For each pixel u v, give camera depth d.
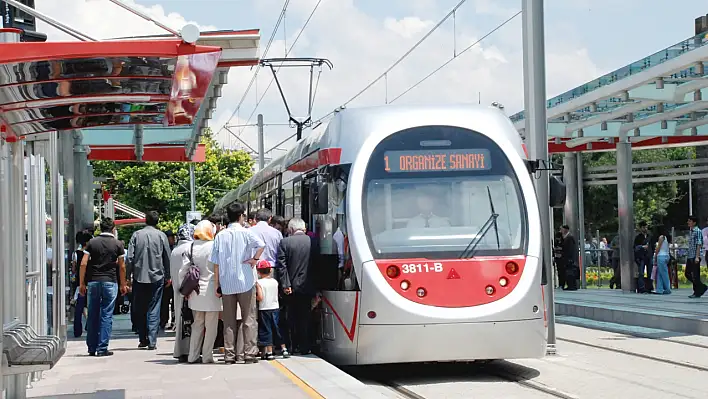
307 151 14.38
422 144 11.86
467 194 11.71
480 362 13.52
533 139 13.37
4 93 7.34
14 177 8.97
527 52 13.43
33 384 10.62
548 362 13.12
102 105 8.51
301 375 10.73
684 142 27.94
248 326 12.07
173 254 12.80
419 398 10.38
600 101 20.77
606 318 19.61
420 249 11.38
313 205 12.45
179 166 59.50
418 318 11.05
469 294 11.20
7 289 8.71
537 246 11.56
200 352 12.48
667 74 17.30
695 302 21.45
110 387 10.17
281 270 12.85
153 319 14.49
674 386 10.75
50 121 8.98
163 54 6.52
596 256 31.39
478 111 12.30
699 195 49.91
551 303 13.64
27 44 6.43
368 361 11.26
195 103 8.18
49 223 11.36
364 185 11.67
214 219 14.82
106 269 13.70
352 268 11.43
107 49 6.48
